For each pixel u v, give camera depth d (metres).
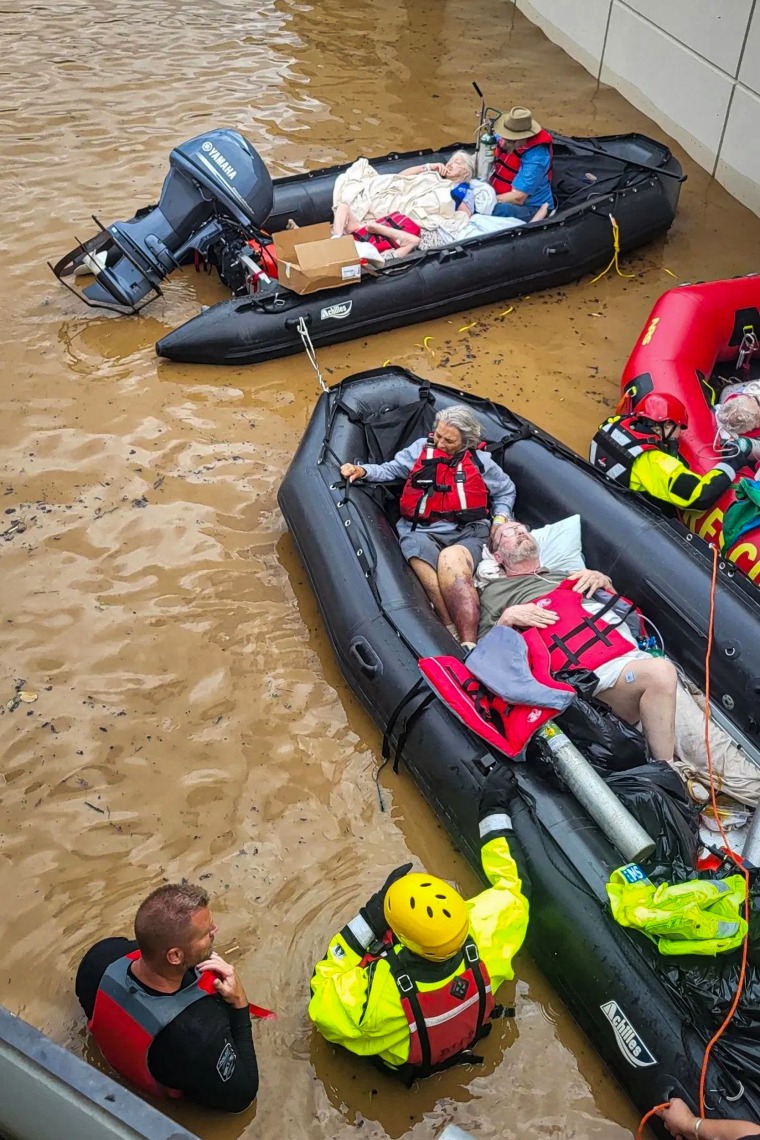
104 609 4.24
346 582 4.04
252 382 5.55
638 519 4.19
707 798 3.54
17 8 9.42
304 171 7.32
